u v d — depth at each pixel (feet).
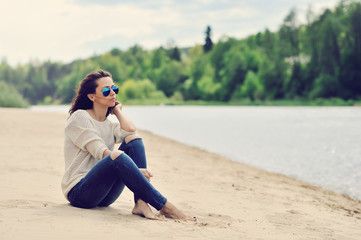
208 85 353.10
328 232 13.62
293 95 287.89
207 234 10.88
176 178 23.17
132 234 9.96
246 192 20.88
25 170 20.56
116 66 452.35
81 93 12.66
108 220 11.14
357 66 262.26
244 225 13.21
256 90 305.73
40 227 9.75
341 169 34.12
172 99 386.73
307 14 301.63
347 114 148.05
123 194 16.51
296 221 15.10
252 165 35.55
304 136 66.28
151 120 116.57
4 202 12.30
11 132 45.78
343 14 291.79
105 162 11.74
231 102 320.29
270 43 352.49
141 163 12.51
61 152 29.96
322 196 22.57
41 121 69.87
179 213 12.40
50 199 13.52
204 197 18.26
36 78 587.27
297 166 35.78
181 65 438.40
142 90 391.45
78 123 12.19
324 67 269.85
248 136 65.98
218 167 31.32
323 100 260.21
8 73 596.29
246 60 334.03
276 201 19.21
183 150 42.70
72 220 10.66
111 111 13.23
